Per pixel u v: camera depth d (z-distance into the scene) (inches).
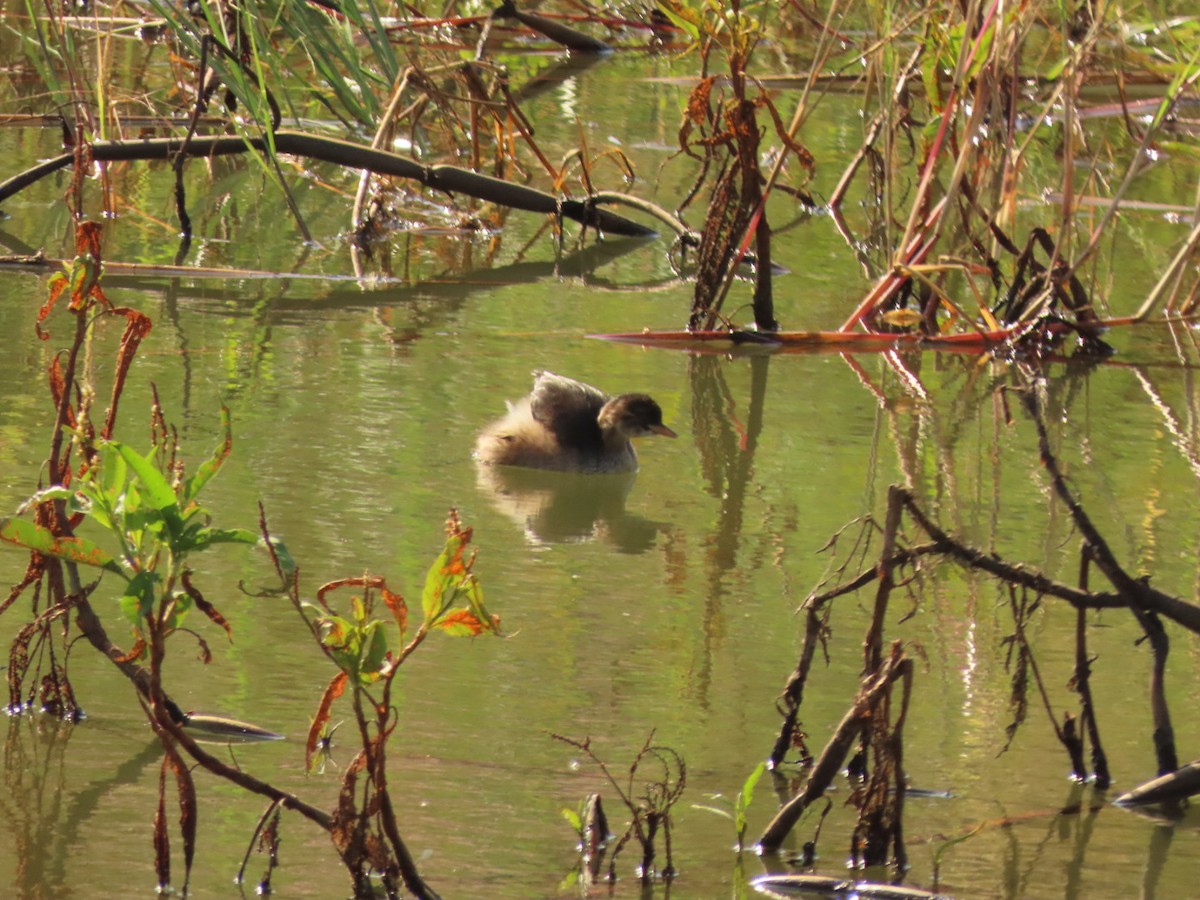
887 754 290.2
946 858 292.5
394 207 888.3
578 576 431.5
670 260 817.5
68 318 644.7
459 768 316.2
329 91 1037.2
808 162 687.1
